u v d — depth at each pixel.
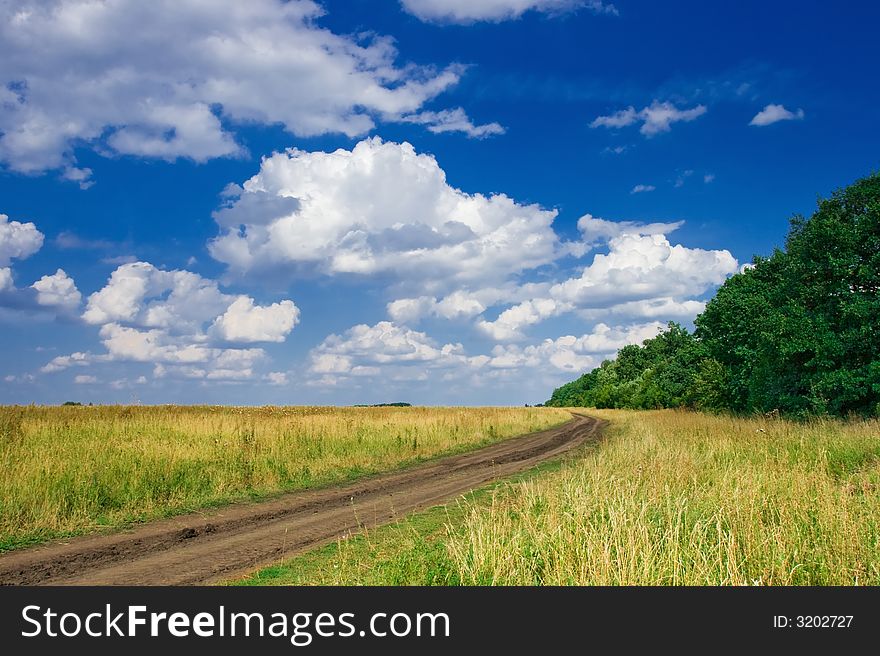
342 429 22.92
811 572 7.04
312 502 13.66
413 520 11.19
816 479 10.44
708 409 38.38
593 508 8.88
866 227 26.19
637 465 13.27
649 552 6.82
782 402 27.98
